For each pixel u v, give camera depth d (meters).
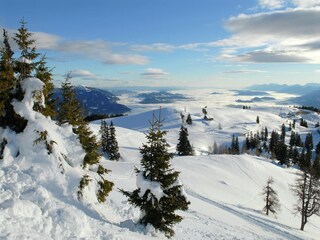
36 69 21.41
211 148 175.00
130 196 19.84
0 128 19.95
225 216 42.28
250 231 35.50
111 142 92.88
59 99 23.30
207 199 54.62
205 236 25.50
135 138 137.88
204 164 81.31
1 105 19.42
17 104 20.11
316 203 52.28
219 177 74.44
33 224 11.55
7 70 19.62
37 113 20.91
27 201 12.59
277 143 148.88
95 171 22.58
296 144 185.25
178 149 106.19
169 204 19.64
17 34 20.34
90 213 18.83
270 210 58.47
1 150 19.25
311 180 52.56
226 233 29.94
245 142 188.12
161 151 19.67
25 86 20.44
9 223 10.70
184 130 106.19
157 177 19.89
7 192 13.62
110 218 20.62
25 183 16.77
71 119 23.14
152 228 19.42
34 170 18.94
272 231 41.00
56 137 20.73
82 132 23.03
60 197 18.52
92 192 21.02
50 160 19.67
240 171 82.44
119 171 60.00
